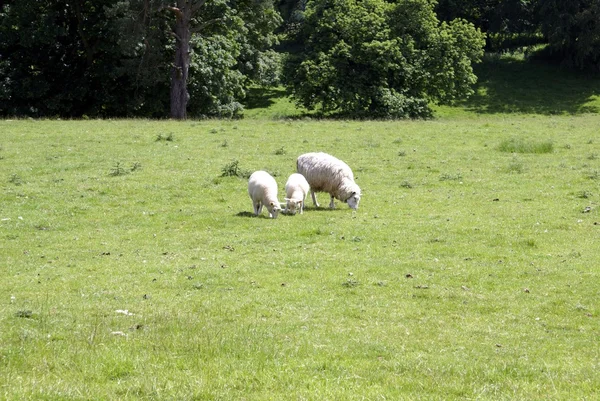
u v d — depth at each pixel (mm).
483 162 34438
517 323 14742
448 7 101812
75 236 22469
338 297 16359
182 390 10641
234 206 26219
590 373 11680
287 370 11547
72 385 10758
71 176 30609
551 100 90812
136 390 10656
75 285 17281
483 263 19047
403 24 71375
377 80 69250
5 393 10359
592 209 24844
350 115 66688
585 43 94375
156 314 14812
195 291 16859
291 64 71812
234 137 41000
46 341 12891
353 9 69562
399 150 37562
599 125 50188
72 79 63719
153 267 18828
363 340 13383
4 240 21922
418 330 14188
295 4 109875
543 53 105188
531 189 28516
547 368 11922
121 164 33000
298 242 21344
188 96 60375
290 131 44000
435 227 22734
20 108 61469
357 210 25406
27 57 63156
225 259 19641
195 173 31266
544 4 96188
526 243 20891
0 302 15773
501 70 100250
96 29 61469
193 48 64125
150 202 26859
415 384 11039
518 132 45062
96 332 13375
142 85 62375
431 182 30109
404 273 18250
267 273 18328
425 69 69562
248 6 70250
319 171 25547
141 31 56188
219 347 12578
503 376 11508
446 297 16422
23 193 27594
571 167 32781
